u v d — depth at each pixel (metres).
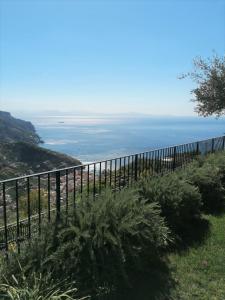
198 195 6.21
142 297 3.87
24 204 6.41
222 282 4.29
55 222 3.93
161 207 5.53
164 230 4.70
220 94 15.99
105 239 3.80
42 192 7.25
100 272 3.66
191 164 8.24
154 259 4.57
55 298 3.05
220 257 5.00
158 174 6.64
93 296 3.52
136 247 4.02
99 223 3.91
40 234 3.80
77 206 4.25
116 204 4.26
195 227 6.23
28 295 3.03
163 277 4.33
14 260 3.47
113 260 3.73
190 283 4.24
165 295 3.94
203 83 16.59
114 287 3.74
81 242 3.72
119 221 4.06
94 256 3.60
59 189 4.33
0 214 5.94
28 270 3.43
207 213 7.15
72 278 3.49
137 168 6.68
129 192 4.77
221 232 6.02
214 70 16.36
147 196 5.58
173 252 5.13
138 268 4.03
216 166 8.30
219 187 7.55
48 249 3.63
